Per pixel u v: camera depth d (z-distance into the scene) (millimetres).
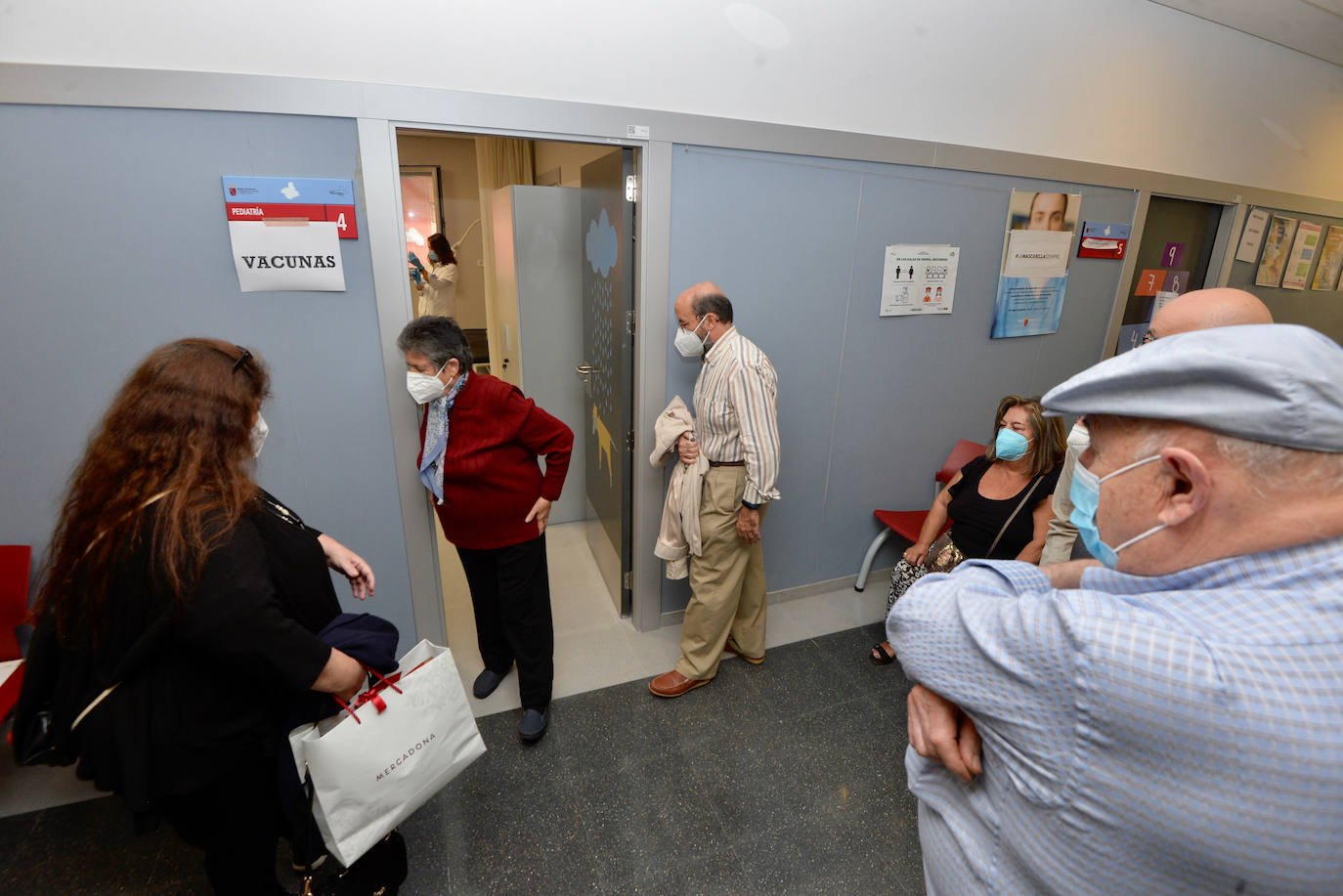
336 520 1866
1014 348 2756
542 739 1884
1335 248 3629
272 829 1058
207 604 819
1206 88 2719
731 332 1870
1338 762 359
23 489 1575
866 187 2223
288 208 1583
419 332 1529
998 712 485
